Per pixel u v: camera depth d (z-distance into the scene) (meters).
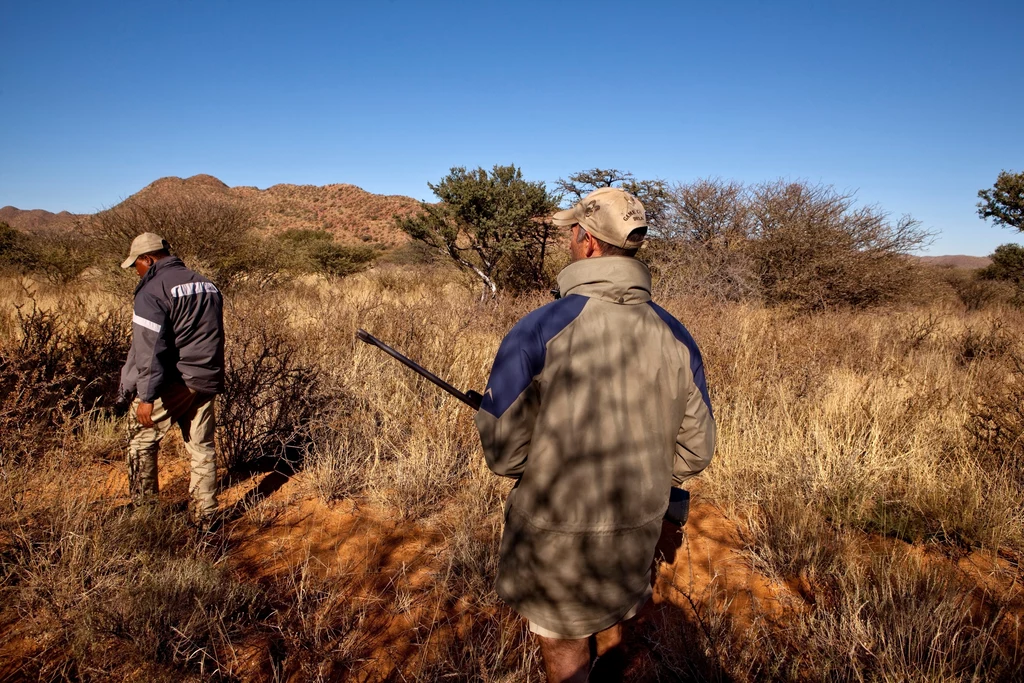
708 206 12.05
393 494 3.59
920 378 5.41
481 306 7.43
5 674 2.11
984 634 2.24
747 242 11.62
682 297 9.16
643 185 12.47
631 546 1.59
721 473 3.81
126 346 4.93
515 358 1.54
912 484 3.57
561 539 1.55
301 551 3.04
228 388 3.94
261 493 3.66
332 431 4.19
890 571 2.69
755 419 4.39
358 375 4.96
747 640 2.33
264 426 4.09
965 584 2.80
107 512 2.89
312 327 6.22
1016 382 4.52
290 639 2.29
